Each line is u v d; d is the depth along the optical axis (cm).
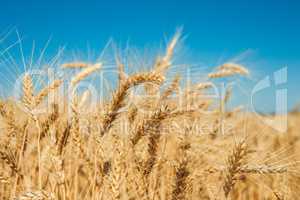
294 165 92
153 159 93
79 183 103
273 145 133
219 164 97
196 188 95
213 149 101
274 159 94
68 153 96
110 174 86
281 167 90
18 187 90
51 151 87
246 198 114
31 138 96
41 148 98
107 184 87
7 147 91
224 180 88
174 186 90
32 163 101
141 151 94
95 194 90
